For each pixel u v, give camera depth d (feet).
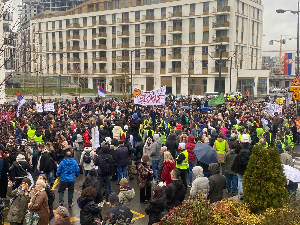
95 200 30.32
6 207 33.65
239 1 213.87
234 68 208.74
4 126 41.29
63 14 277.23
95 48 256.73
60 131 51.65
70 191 36.32
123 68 235.20
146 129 52.70
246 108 94.07
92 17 258.78
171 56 225.15
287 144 57.93
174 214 24.71
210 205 25.99
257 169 27.37
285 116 78.74
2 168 30.55
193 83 219.00
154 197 26.66
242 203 28.02
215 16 209.36
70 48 266.98
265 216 25.34
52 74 254.88
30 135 54.44
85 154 41.27
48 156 40.50
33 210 26.73
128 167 46.68
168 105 112.57
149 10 233.76
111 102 114.93
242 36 219.82
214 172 30.07
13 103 111.86
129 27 243.81
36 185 27.50
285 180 27.76
